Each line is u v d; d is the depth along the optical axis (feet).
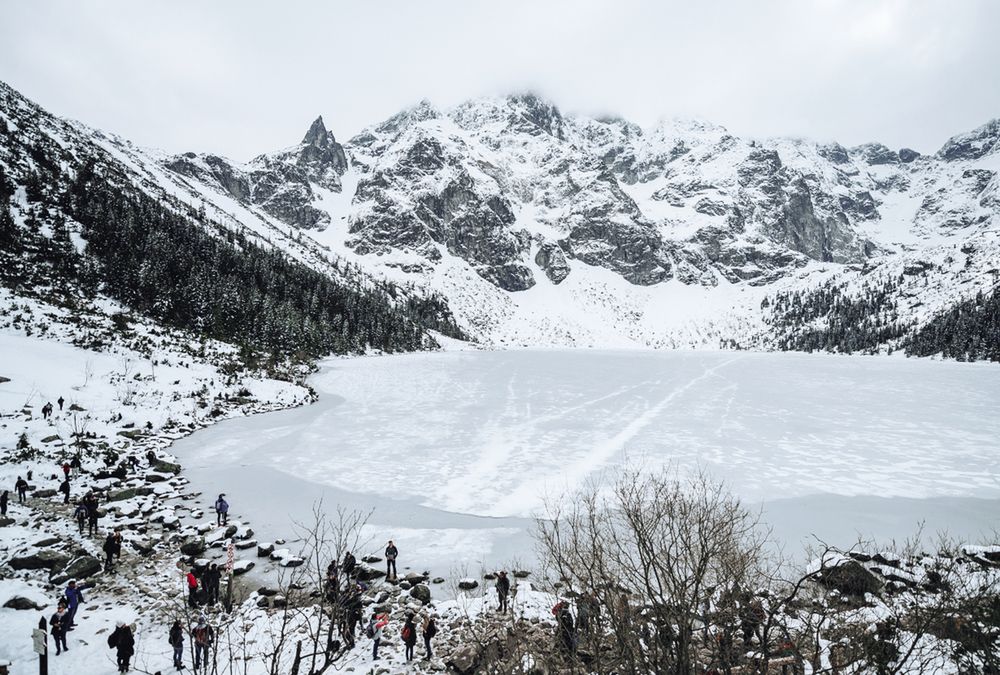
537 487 109.50
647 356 535.19
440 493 106.42
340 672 50.90
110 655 52.60
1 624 57.36
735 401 218.59
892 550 74.33
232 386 207.00
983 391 253.03
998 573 58.85
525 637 50.29
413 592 67.67
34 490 99.19
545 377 303.48
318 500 102.12
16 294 224.12
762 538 81.82
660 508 57.11
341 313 490.49
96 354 196.54
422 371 330.95
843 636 41.50
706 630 37.40
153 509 94.94
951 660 36.42
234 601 64.39
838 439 151.33
